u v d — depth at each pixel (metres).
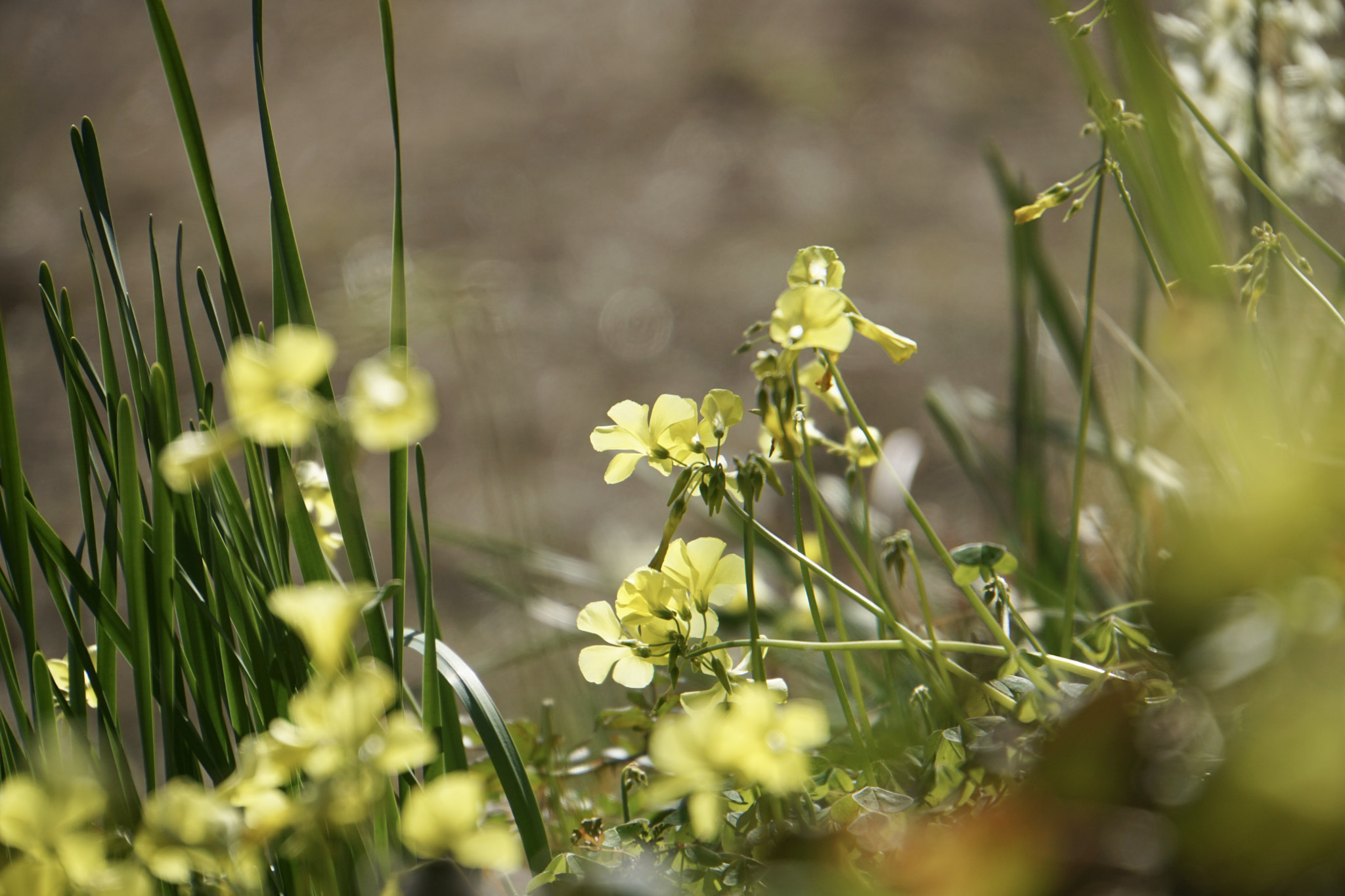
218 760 1.43
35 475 5.39
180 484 1.29
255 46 1.43
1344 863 1.28
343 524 1.41
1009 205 1.88
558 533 4.39
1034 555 1.69
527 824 1.42
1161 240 1.41
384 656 1.42
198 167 1.43
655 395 5.70
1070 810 1.30
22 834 1.29
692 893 1.35
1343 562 1.30
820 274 1.40
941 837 1.32
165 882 1.37
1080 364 1.78
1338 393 1.36
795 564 1.94
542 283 6.79
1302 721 1.28
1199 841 1.29
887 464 1.42
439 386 5.53
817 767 1.43
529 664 2.31
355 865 1.38
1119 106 1.42
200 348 6.32
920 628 1.59
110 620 1.42
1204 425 1.46
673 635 1.39
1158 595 1.31
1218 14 1.61
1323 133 1.62
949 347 5.64
